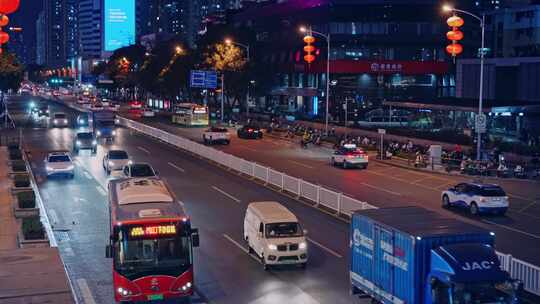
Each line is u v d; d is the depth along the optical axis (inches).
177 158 2405.3
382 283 802.8
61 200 1579.7
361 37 4178.2
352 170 2154.3
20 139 2795.3
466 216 1456.7
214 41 4483.3
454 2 4212.6
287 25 4790.8
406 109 4185.5
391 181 1927.9
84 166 2169.0
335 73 4242.1
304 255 1018.7
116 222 830.5
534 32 4126.5
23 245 1112.2
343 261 1072.2
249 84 4227.4
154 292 826.2
